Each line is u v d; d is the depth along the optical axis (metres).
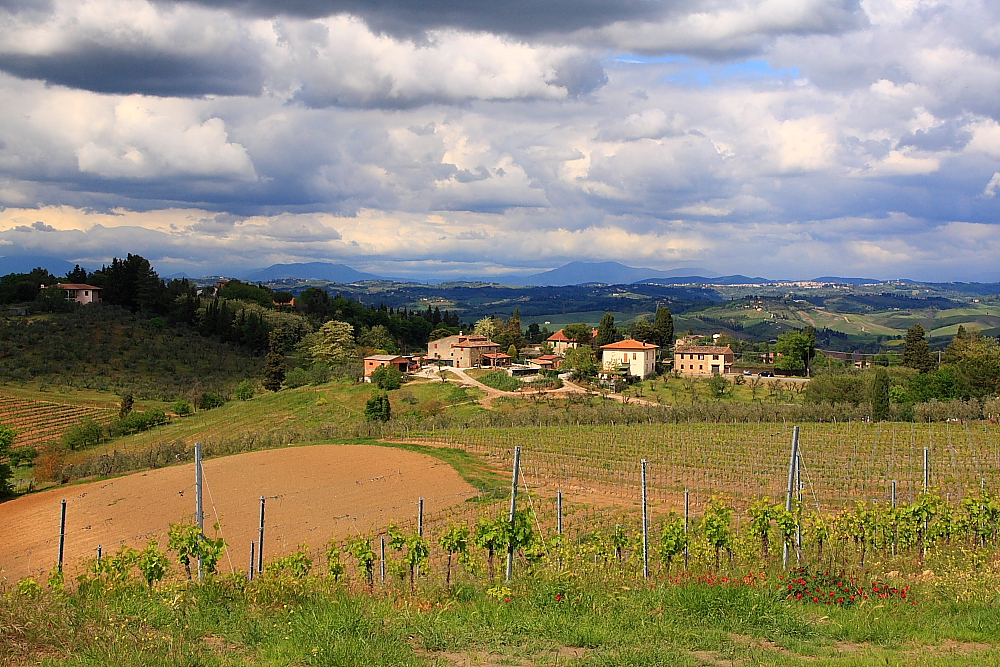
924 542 22.34
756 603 14.72
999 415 71.81
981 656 12.02
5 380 97.88
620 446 60.25
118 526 39.31
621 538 24.56
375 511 39.62
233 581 16.83
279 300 188.00
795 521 18.97
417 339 181.50
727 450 58.28
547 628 13.34
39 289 138.00
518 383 103.75
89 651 11.20
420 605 15.39
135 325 128.50
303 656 11.55
